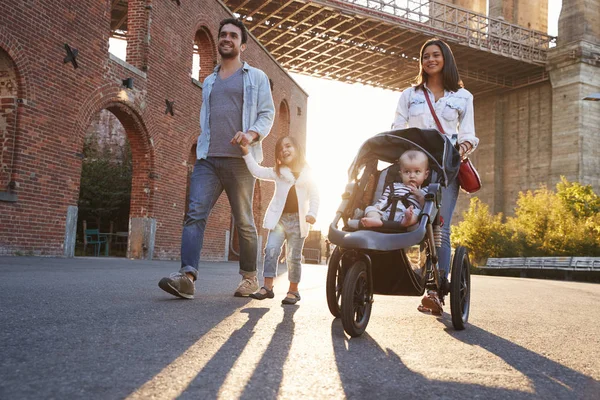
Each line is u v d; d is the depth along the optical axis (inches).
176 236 635.5
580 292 385.4
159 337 113.3
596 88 1953.7
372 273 141.9
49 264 336.2
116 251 794.8
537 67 2009.1
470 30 1772.9
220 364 91.8
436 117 171.2
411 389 81.8
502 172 2176.4
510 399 79.3
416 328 147.5
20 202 410.3
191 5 664.4
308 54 1775.3
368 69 1927.9
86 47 476.7
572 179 1910.7
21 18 403.9
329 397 75.3
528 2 2240.4
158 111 593.6
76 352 95.5
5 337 105.3
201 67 738.2
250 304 183.9
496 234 1326.3
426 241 141.5
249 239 204.4
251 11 1395.2
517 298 290.7
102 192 790.5
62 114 450.0
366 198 152.5
